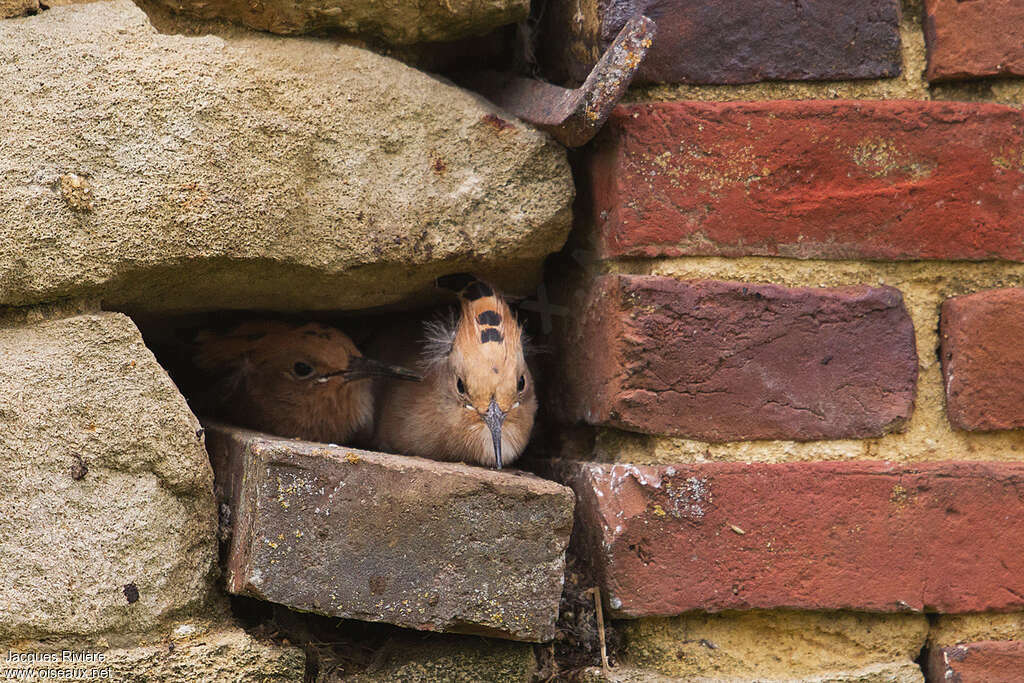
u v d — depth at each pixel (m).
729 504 5.28
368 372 5.43
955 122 5.30
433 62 5.33
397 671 5.26
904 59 5.30
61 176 5.24
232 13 5.28
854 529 5.28
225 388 5.45
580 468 5.31
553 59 5.34
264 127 5.26
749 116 5.29
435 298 5.38
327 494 5.24
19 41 5.25
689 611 5.28
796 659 5.29
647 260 5.30
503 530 5.25
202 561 5.25
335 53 5.28
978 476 5.29
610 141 5.30
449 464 5.27
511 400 5.38
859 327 5.29
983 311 5.29
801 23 5.30
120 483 5.24
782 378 5.29
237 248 5.26
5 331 5.24
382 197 5.28
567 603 5.29
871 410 5.29
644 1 5.29
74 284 5.24
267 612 5.27
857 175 5.30
